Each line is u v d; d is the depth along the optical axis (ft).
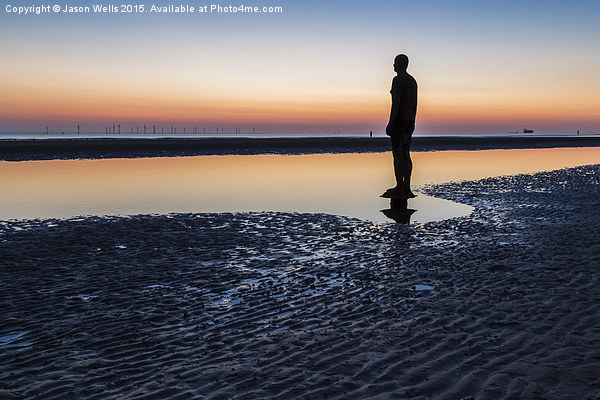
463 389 17.38
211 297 28.73
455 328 23.40
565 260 36.09
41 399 16.96
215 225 50.78
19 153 158.71
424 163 146.30
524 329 23.06
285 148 215.10
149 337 22.75
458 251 39.78
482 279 31.78
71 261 36.32
